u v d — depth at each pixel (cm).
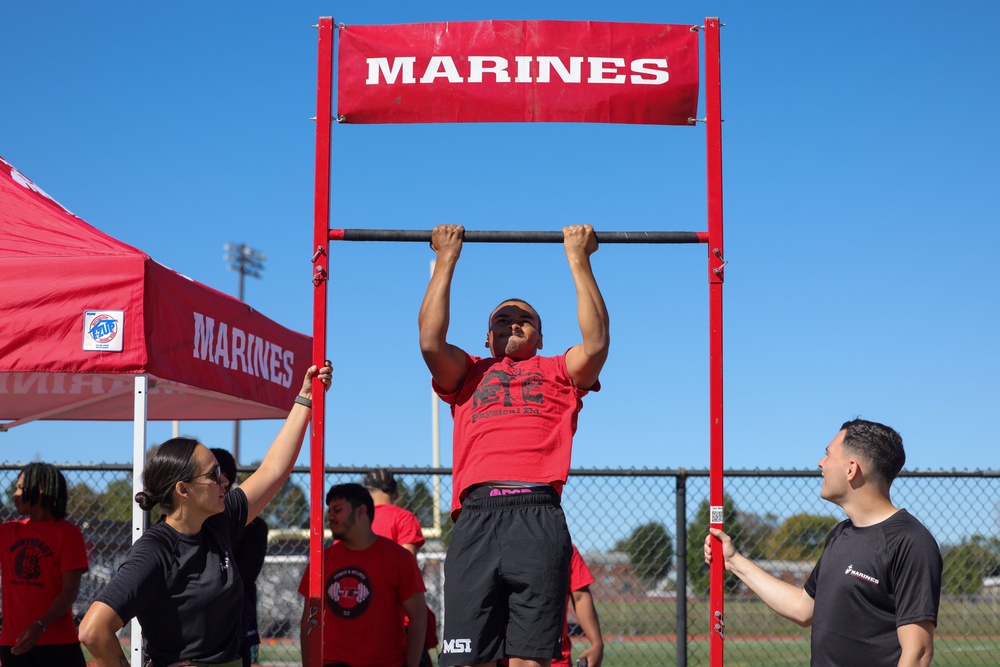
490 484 355
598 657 517
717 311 376
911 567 333
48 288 430
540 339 389
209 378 500
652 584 771
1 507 730
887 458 352
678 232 379
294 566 877
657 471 701
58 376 539
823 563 358
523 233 374
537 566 343
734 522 778
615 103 394
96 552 775
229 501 367
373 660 488
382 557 497
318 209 379
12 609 545
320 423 369
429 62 394
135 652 433
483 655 343
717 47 396
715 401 372
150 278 441
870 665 338
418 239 377
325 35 392
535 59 394
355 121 393
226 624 341
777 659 1099
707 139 388
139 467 434
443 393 381
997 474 712
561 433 359
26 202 462
